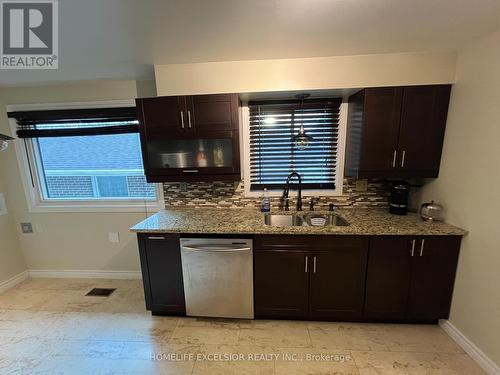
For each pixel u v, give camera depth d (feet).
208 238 6.46
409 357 5.61
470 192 5.65
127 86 8.06
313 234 6.22
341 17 4.36
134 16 4.17
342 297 6.53
